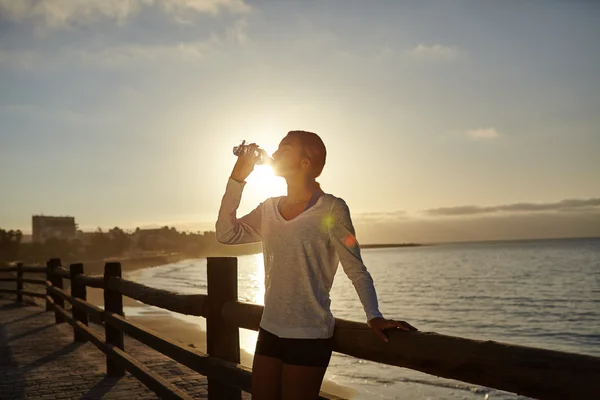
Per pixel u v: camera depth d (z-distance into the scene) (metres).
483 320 28.28
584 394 1.46
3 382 6.10
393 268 91.38
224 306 3.28
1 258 174.62
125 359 5.25
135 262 174.12
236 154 2.40
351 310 31.14
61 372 6.53
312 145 2.26
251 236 2.47
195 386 5.87
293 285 2.20
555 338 22.80
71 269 8.35
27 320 11.30
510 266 82.88
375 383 11.30
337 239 2.16
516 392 1.65
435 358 1.89
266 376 2.26
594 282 49.94
